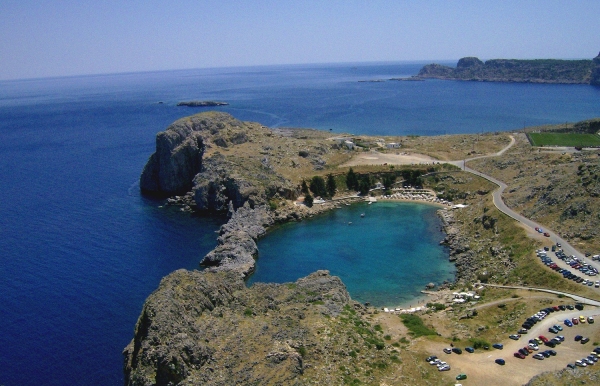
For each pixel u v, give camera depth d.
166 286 93.44
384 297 130.38
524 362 88.12
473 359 91.00
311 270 149.12
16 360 103.62
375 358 90.38
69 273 143.25
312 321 97.69
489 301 117.38
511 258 137.38
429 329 107.38
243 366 79.88
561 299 109.81
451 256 155.12
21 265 148.62
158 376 75.81
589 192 149.00
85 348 107.38
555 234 142.88
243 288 112.31
